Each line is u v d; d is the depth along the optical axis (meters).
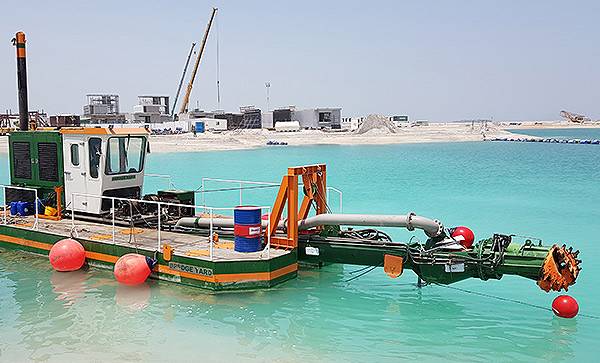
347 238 11.75
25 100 15.75
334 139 106.50
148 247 11.65
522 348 8.88
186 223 12.98
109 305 10.36
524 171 45.09
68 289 11.20
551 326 9.89
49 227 13.49
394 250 10.88
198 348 8.64
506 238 10.26
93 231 13.12
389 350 8.72
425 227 10.69
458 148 87.69
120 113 115.88
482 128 153.88
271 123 129.50
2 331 9.20
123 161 13.88
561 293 11.87
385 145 97.69
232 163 51.38
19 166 15.23
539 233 19.08
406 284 12.21
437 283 10.69
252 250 11.26
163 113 118.62
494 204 26.28
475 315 10.38
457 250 10.52
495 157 64.44
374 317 10.11
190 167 46.91
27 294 10.93
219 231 13.02
